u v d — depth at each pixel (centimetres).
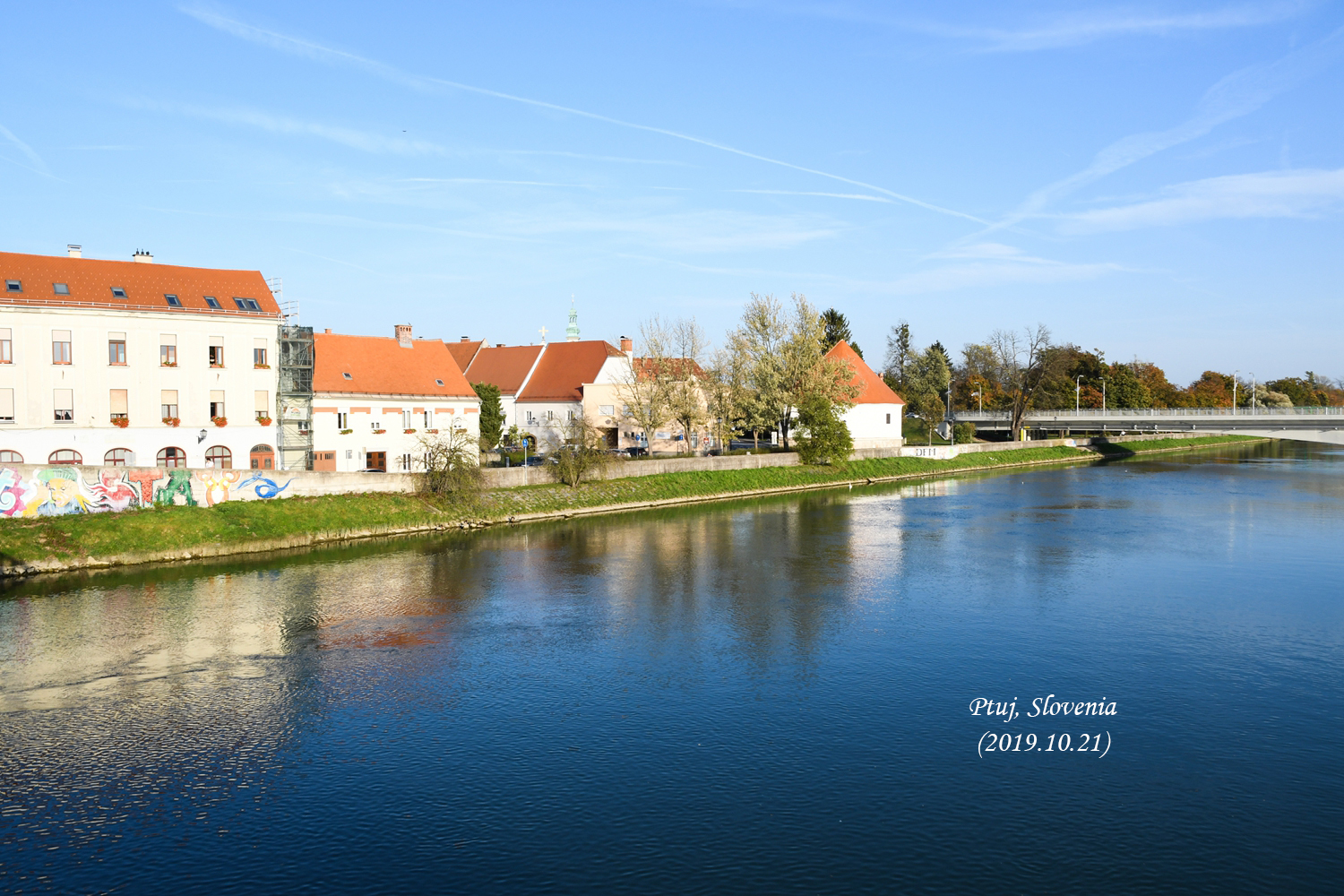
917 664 3195
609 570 4828
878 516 6938
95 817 2108
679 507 7519
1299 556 5178
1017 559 5119
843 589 4378
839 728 2611
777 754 2441
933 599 4169
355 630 3631
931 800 2180
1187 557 5147
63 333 5578
